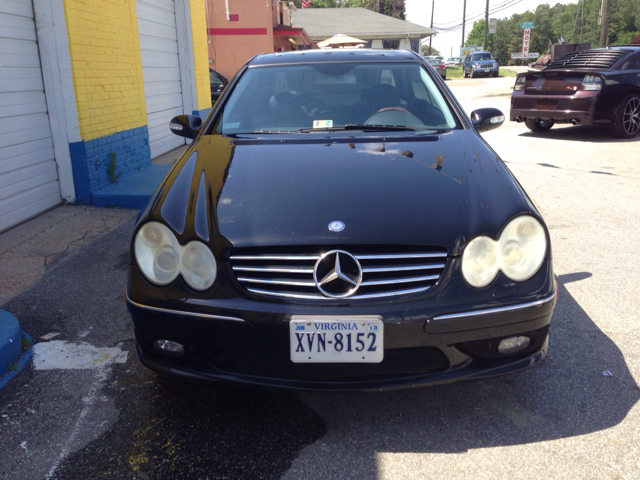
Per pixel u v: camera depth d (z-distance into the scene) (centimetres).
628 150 823
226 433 210
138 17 727
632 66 914
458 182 222
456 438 205
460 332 192
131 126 644
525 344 203
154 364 209
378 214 201
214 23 1733
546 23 9669
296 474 188
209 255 196
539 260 200
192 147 279
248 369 200
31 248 419
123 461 196
